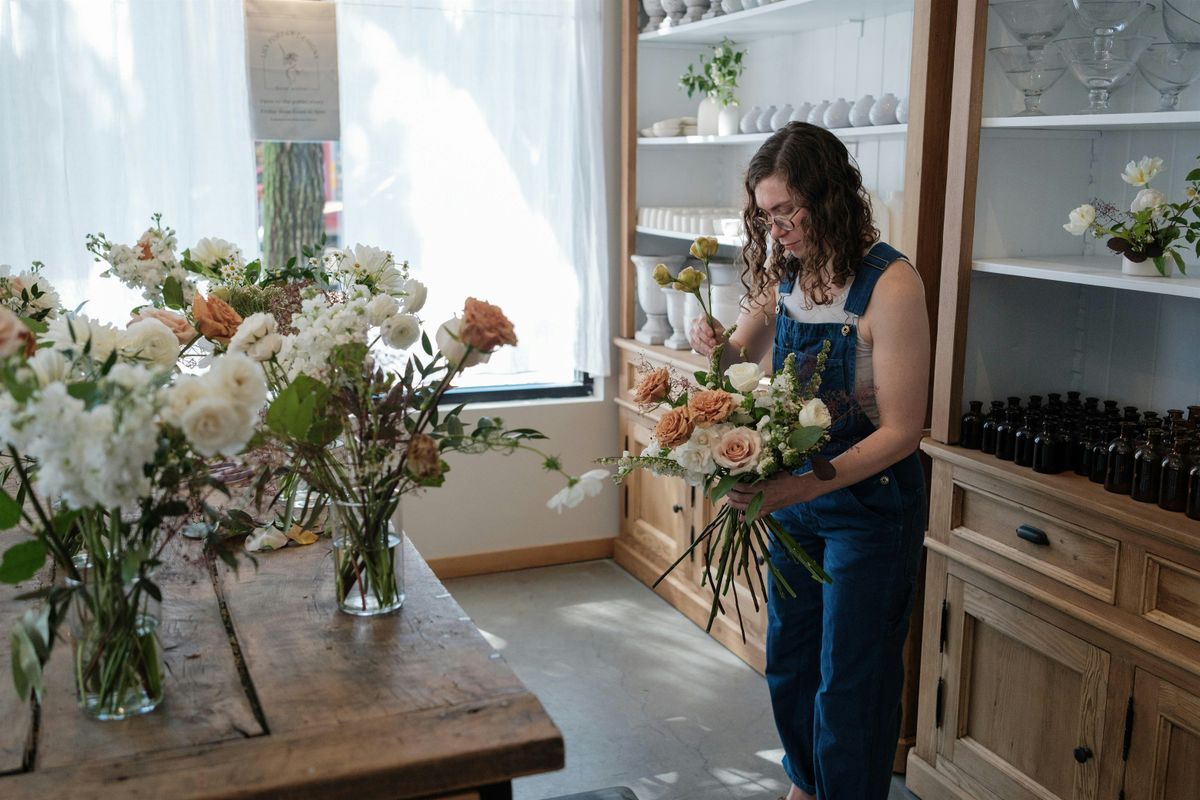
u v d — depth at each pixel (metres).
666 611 4.21
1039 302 2.89
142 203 3.88
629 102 4.35
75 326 1.61
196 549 2.05
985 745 2.77
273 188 4.29
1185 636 2.19
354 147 4.12
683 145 4.58
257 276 2.56
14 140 3.66
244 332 1.72
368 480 1.70
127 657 1.44
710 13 4.02
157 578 1.93
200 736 1.40
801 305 2.52
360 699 1.49
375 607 1.76
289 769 1.32
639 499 4.53
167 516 1.43
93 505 1.36
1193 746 2.21
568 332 4.51
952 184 2.72
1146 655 2.28
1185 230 2.66
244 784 1.29
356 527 1.73
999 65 2.66
